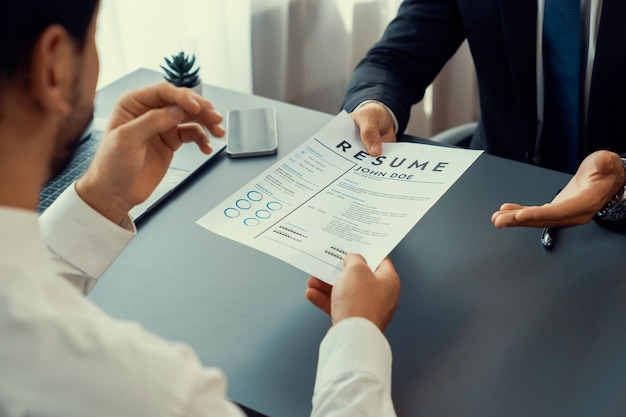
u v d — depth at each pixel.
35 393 0.40
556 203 0.84
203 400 0.43
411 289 0.81
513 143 1.43
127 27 1.65
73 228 0.75
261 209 0.83
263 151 1.07
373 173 0.90
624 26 1.21
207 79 1.87
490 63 1.39
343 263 0.74
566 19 1.27
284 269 0.85
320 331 0.76
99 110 1.21
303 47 2.08
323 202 0.84
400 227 0.79
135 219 0.93
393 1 2.11
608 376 0.70
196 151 1.07
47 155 0.50
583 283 0.81
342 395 0.60
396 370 0.71
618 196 0.89
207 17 1.78
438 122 2.38
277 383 0.70
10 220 0.46
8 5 0.43
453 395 0.68
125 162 0.74
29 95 0.46
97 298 0.81
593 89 1.27
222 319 0.78
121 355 0.42
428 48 1.37
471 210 0.95
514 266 0.84
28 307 0.42
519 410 0.67
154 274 0.85
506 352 0.73
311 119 1.18
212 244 0.90
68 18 0.47
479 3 1.34
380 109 1.12
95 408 0.40
